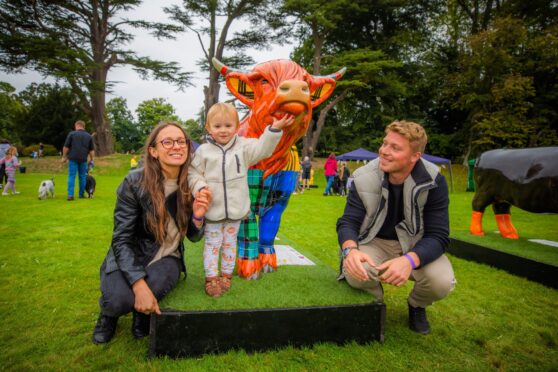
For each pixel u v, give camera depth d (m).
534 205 3.78
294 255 3.24
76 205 7.51
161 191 2.01
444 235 2.05
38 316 2.35
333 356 1.94
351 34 25.00
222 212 2.08
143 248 2.06
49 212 6.54
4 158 9.93
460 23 27.73
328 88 2.73
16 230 4.98
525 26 21.23
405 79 25.89
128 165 22.42
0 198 8.48
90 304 2.56
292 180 2.64
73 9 24.11
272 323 1.96
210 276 2.11
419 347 2.10
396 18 25.16
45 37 23.23
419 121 27.08
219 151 2.11
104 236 4.71
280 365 1.84
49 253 3.85
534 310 2.73
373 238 2.28
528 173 3.80
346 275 2.25
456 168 23.14
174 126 2.00
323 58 24.17
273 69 2.34
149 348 1.84
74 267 3.39
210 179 2.08
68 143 8.19
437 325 2.42
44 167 21.55
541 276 3.36
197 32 25.41
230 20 25.23
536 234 5.86
